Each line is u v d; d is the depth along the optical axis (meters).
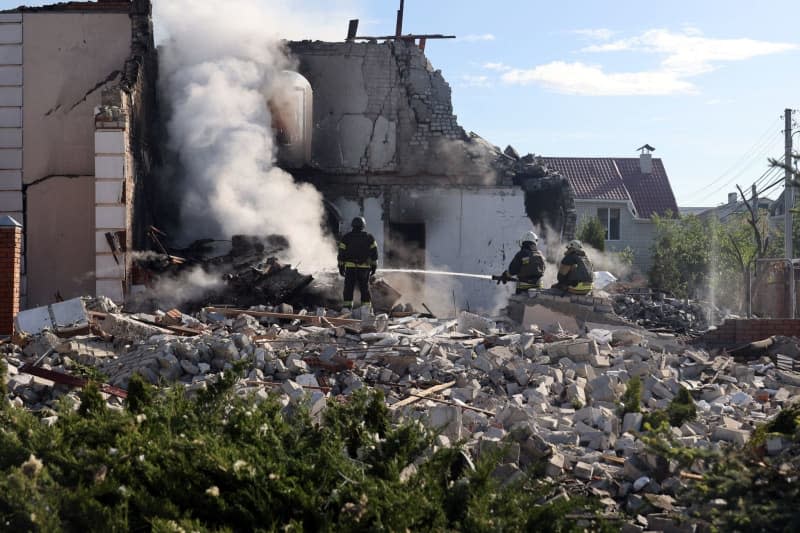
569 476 7.64
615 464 8.10
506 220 25.38
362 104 25.41
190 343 10.97
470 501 5.69
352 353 11.55
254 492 5.61
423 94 25.47
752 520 5.39
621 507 7.14
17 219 22.08
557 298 16.11
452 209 25.36
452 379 10.93
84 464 5.90
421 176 25.44
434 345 12.00
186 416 6.77
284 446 6.60
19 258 14.70
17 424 6.55
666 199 49.69
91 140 22.16
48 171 22.11
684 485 7.09
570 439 8.57
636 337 13.80
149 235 20.92
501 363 11.31
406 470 6.47
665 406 10.29
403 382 10.83
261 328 14.06
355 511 5.50
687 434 8.78
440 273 23.48
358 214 25.38
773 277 23.30
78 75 22.23
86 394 7.19
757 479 5.71
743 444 8.42
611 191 49.03
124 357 11.21
